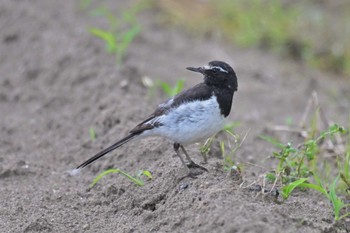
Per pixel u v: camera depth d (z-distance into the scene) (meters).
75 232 10.16
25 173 12.41
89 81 15.80
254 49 20.98
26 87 16.47
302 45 20.84
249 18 21.67
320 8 23.77
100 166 12.48
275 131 15.35
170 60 18.86
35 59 17.28
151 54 18.94
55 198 11.25
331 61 20.39
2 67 17.50
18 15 19.25
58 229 10.21
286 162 11.19
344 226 9.92
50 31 18.48
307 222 9.49
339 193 11.42
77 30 18.41
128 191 10.98
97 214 10.66
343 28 22.16
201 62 19.20
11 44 18.28
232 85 10.52
